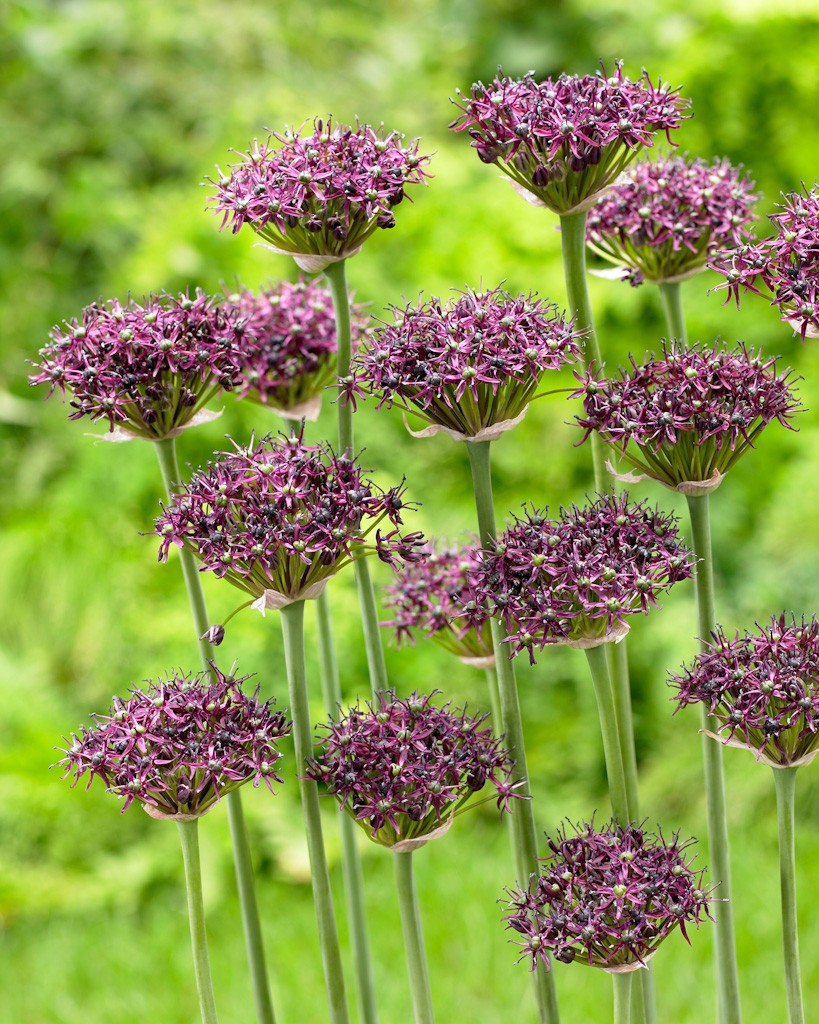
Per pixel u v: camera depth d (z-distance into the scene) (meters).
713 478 1.17
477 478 1.17
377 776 1.17
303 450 1.15
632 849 1.17
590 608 1.15
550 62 2.89
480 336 1.15
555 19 2.91
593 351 1.19
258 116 2.72
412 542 1.16
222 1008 1.67
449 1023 1.58
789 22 2.52
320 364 1.26
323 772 1.17
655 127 1.17
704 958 1.66
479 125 1.17
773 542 2.35
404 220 2.58
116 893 2.08
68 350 1.18
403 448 2.40
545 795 2.24
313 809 1.17
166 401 1.19
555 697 2.38
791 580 2.30
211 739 1.16
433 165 2.66
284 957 1.76
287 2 3.04
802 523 2.33
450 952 1.75
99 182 2.73
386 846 1.18
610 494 1.22
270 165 1.17
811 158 2.55
